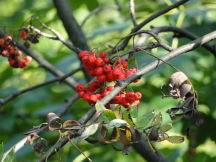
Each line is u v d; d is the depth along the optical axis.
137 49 3.74
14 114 7.70
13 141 7.18
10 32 5.06
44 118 7.90
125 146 3.11
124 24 7.13
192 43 3.66
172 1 6.42
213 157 7.21
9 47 4.76
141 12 7.50
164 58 3.56
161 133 3.11
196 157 7.27
